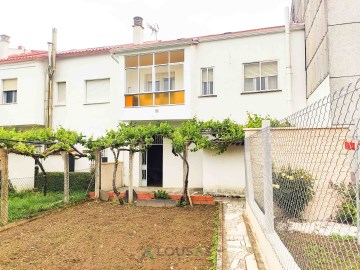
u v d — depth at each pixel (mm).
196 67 13023
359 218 2922
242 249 5684
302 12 12672
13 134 8703
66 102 15422
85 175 12711
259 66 12320
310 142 3486
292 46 11906
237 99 12461
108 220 8062
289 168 4070
